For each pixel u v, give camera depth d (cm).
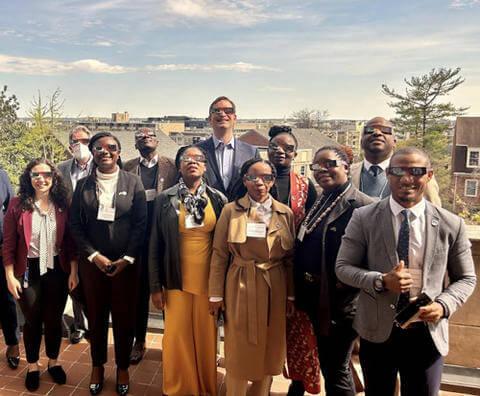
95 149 282
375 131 310
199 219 272
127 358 301
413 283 195
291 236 261
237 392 266
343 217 241
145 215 299
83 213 291
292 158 311
